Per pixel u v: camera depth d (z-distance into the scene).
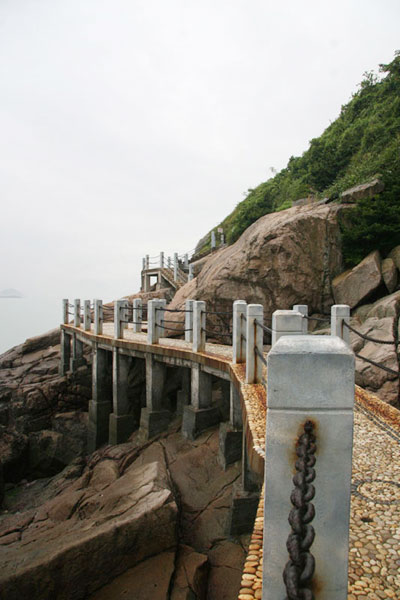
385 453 4.11
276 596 1.58
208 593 5.54
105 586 5.29
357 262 11.96
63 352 18.22
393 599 2.12
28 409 15.20
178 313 14.78
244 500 6.49
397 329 8.58
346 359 1.51
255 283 12.34
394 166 12.53
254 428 4.42
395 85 19.27
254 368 6.30
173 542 5.80
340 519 1.53
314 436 1.53
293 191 20.16
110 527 5.44
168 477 7.45
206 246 31.20
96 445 13.52
